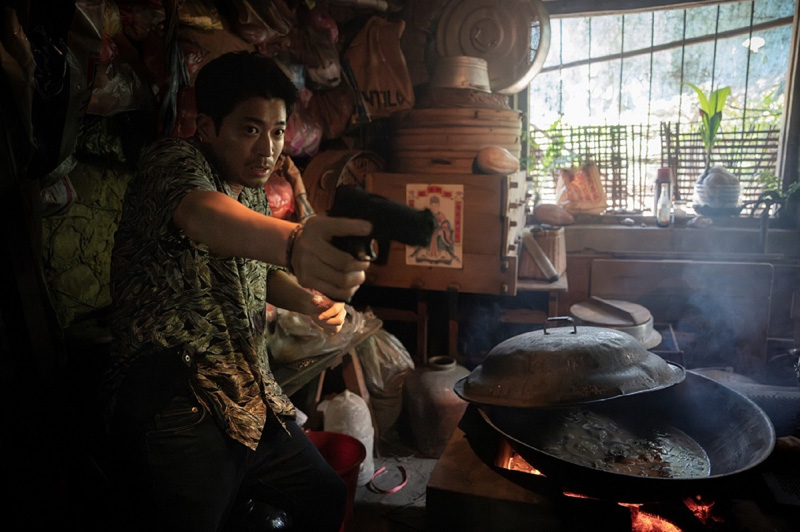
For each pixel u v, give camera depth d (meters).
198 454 1.53
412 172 3.50
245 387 1.59
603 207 4.64
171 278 1.45
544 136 4.97
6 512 1.62
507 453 2.06
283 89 1.51
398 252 3.55
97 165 2.46
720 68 5.43
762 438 1.79
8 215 1.53
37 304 1.60
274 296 1.97
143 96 2.17
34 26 1.58
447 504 1.86
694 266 4.07
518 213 3.80
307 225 1.05
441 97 3.46
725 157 4.67
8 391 1.60
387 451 3.38
